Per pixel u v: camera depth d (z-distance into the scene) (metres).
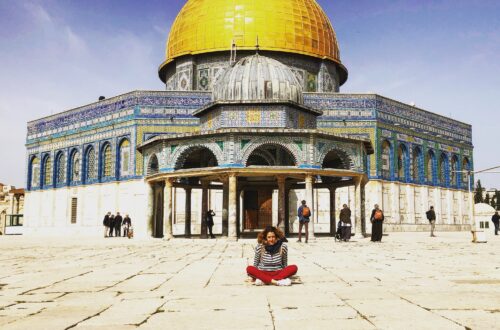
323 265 11.60
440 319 5.38
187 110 37.59
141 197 36.78
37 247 20.33
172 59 41.97
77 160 42.41
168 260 13.31
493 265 11.49
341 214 23.23
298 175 23.92
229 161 22.81
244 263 12.30
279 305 6.36
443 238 27.05
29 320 5.58
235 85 25.75
